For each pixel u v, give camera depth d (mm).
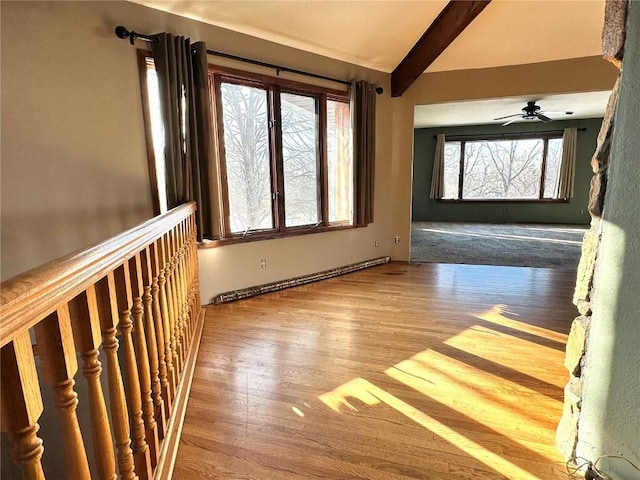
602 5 3412
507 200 9000
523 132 8586
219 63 3084
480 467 1422
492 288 3668
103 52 2510
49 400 1784
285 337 2605
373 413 1751
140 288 1263
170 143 2729
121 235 1091
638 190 1089
